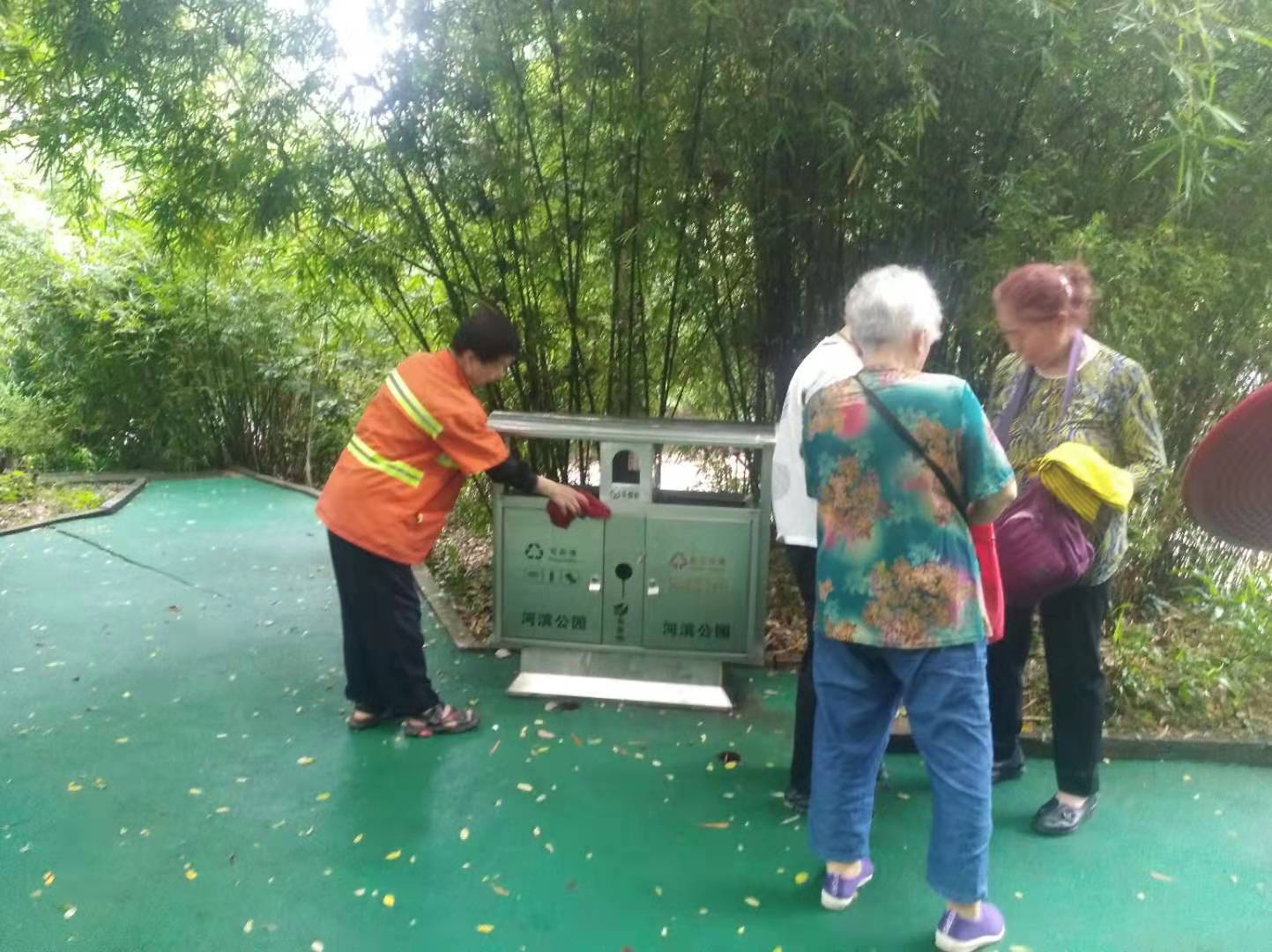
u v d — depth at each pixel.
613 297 4.18
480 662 3.97
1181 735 3.28
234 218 4.29
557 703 3.59
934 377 2.16
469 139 3.81
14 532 5.84
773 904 2.48
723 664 3.71
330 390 7.24
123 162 4.37
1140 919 2.43
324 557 5.43
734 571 3.50
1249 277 3.32
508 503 3.56
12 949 2.27
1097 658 2.71
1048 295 2.50
